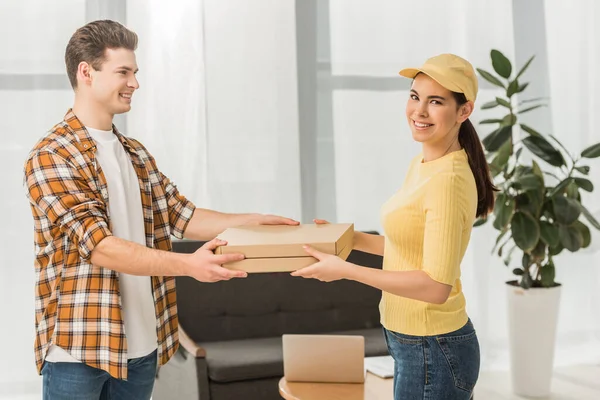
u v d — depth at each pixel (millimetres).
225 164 4199
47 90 3957
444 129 1971
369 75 4395
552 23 4664
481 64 4551
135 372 2186
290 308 3932
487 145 3949
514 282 4180
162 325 2256
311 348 2729
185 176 4137
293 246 1934
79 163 2051
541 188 3943
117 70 2102
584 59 4719
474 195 1977
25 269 3979
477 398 4055
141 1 4039
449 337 1983
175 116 4109
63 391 2041
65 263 2033
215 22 4141
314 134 4332
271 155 4270
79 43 2094
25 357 3986
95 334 2021
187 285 3811
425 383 1984
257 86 4223
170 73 4090
